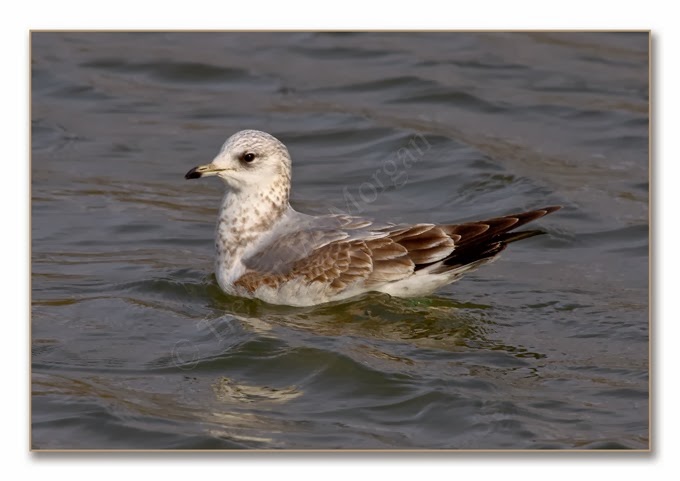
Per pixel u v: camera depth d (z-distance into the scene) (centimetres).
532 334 1312
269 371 1219
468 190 1827
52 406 1141
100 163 1938
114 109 2169
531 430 1087
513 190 1817
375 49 2450
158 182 1873
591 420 1108
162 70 2342
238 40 2491
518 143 2017
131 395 1166
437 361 1234
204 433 1086
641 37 2473
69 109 2162
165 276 1483
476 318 1352
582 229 1683
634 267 1552
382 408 1138
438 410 1128
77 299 1416
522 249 1617
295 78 2308
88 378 1203
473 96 2202
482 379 1189
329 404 1150
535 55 2430
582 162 1945
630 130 2067
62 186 1836
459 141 2000
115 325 1340
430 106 2173
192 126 2094
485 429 1089
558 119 2120
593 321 1350
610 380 1194
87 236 1650
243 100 2208
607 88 2247
